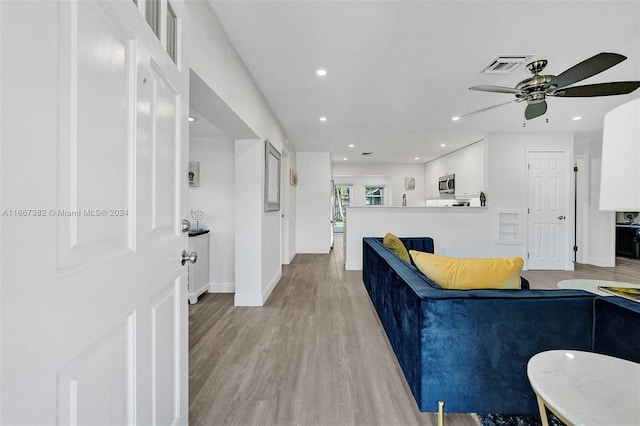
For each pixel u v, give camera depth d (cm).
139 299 89
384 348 229
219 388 179
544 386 86
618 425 70
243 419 153
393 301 208
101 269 71
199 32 172
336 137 534
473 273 162
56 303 57
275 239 414
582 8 184
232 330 264
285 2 180
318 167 670
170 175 113
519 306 144
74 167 62
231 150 385
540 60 244
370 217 518
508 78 284
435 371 148
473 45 227
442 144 587
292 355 219
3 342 47
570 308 143
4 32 47
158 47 102
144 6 93
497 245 513
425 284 165
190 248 334
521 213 509
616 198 73
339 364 206
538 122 438
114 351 77
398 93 324
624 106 72
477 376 147
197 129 358
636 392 82
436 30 208
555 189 508
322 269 519
